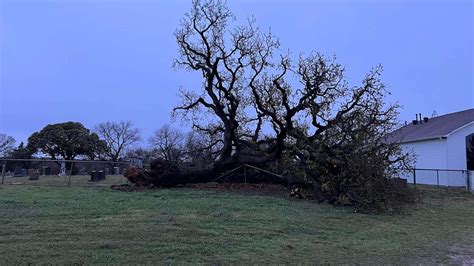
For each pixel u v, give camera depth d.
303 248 8.96
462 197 23.39
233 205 13.73
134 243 8.30
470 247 10.01
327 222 12.16
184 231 9.53
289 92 18.70
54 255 7.24
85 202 13.17
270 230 10.40
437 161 35.47
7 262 6.72
